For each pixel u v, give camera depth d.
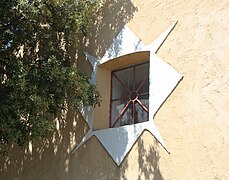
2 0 5.00
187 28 4.67
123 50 5.19
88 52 5.59
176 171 4.36
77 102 5.13
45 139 5.41
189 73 4.53
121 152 4.88
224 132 4.13
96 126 5.26
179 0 4.82
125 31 5.24
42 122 4.87
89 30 5.40
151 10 5.06
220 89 4.26
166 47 4.79
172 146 4.46
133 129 4.84
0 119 4.72
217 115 4.22
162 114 4.62
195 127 4.34
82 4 5.26
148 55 5.06
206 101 4.33
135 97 5.18
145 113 5.00
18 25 5.19
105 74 5.47
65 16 5.20
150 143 4.65
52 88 4.95
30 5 5.00
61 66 5.09
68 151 5.46
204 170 4.18
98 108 5.32
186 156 4.33
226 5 4.43
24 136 4.93
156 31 4.94
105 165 5.00
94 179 5.06
